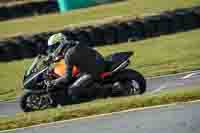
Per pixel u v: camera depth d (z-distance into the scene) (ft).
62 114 103.60
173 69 160.45
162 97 104.01
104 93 118.93
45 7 404.98
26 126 100.63
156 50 204.54
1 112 133.90
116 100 109.91
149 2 317.83
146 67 172.24
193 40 214.69
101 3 378.94
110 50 223.30
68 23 306.76
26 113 114.52
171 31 238.07
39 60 122.72
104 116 98.53
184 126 83.92
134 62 184.85
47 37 237.86
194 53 187.01
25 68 209.67
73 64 118.52
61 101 119.55
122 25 237.66
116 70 118.21
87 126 92.63
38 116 105.19
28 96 119.34
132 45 226.38
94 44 237.66
